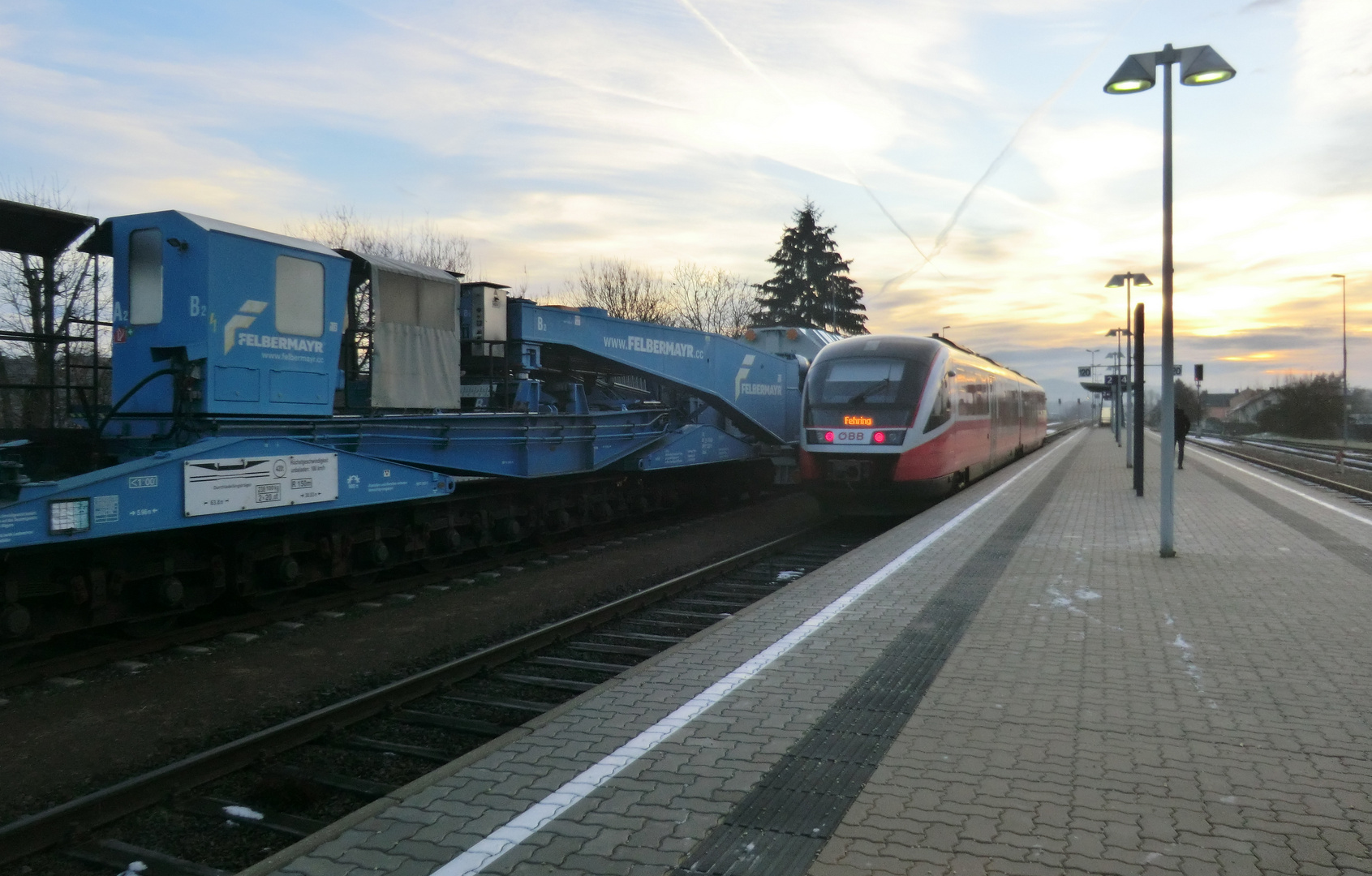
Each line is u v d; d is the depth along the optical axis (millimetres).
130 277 8922
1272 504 17062
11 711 6391
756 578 11391
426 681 6672
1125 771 4434
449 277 11547
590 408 15102
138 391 8898
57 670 7160
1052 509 15766
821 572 9820
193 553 8453
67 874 4148
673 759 4637
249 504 8305
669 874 3480
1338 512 15633
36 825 4258
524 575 11578
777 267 55875
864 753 4707
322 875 3502
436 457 11094
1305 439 69188
